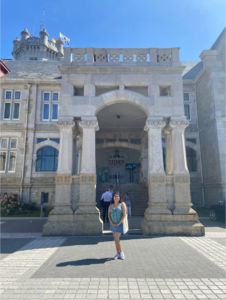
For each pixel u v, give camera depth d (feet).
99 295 11.82
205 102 51.96
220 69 48.96
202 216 43.42
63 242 23.03
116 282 13.41
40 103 56.80
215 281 13.58
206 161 51.65
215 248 20.66
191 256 18.33
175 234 26.00
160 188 27.73
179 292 12.16
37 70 63.93
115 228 17.89
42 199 53.21
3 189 52.85
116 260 17.34
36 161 54.95
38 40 120.06
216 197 47.14
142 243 22.54
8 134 55.01
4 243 22.79
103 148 66.54
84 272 14.93
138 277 14.15
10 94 57.62
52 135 55.47
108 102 30.19
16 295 11.81
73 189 28.07
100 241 23.40
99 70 30.42
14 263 16.70
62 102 29.55
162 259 17.58
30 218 43.42
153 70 30.55
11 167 54.54
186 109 57.31
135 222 36.27
